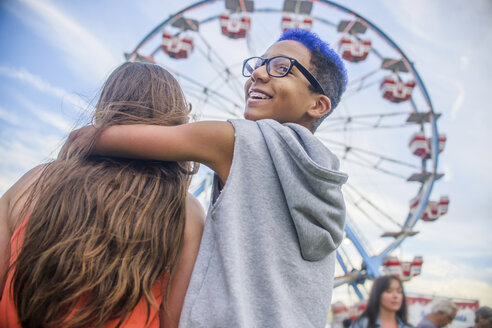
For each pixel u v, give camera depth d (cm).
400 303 398
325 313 85
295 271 83
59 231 75
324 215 85
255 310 78
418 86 1383
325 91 122
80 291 70
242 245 82
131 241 76
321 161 89
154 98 99
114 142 86
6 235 81
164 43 1371
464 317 695
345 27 1445
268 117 116
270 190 86
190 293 78
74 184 80
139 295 76
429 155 1370
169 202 86
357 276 1180
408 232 1311
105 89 101
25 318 71
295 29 130
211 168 91
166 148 85
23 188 87
